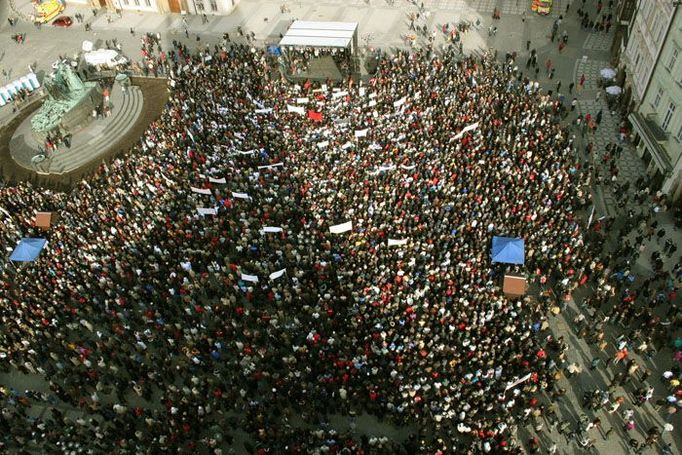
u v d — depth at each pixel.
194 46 76.88
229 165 52.12
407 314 37.97
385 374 35.72
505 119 55.31
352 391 35.31
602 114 58.44
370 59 70.19
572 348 38.34
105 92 67.12
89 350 39.28
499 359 35.44
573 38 71.25
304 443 33.19
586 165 50.25
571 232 42.84
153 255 44.31
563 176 47.47
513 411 34.88
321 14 81.19
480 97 58.41
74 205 50.56
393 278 40.34
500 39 72.12
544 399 35.72
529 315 39.38
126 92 67.62
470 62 66.69
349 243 43.16
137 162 54.16
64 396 37.41
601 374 36.91
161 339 39.97
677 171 45.22
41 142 61.69
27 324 40.69
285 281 41.72
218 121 57.84
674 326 38.16
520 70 66.19
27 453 34.16
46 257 46.09
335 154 52.00
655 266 42.16
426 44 72.19
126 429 34.78
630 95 56.62
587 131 55.97
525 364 35.38
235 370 37.44
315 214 46.00
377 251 42.22
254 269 43.00
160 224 46.84
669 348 37.69
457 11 78.62
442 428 33.81
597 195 48.66
